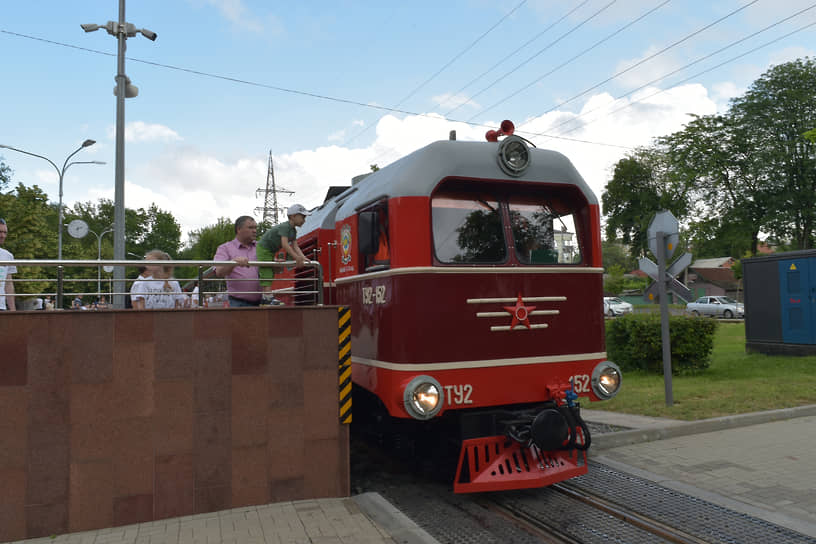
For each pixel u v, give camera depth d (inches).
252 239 258.8
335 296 279.0
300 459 200.4
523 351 213.9
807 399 343.6
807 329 506.9
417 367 199.0
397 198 206.7
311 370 203.0
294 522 178.4
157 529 175.8
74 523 176.7
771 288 541.0
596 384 223.6
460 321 205.5
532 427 198.1
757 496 196.2
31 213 974.4
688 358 461.1
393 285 206.8
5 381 173.6
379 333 218.7
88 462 179.0
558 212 233.0
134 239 3476.9
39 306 267.6
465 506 207.3
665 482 213.2
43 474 175.3
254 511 189.2
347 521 178.9
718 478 216.2
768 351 542.0
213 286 249.0
